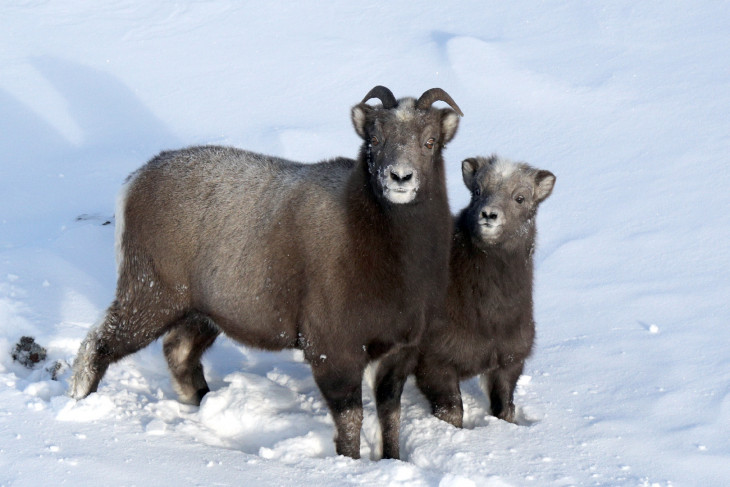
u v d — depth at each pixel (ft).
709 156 62.69
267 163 33.12
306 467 27.68
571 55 88.43
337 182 30.99
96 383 32.91
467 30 100.12
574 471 28.50
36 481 24.52
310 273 29.96
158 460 26.96
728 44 86.12
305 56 95.66
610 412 33.35
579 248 51.31
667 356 37.65
